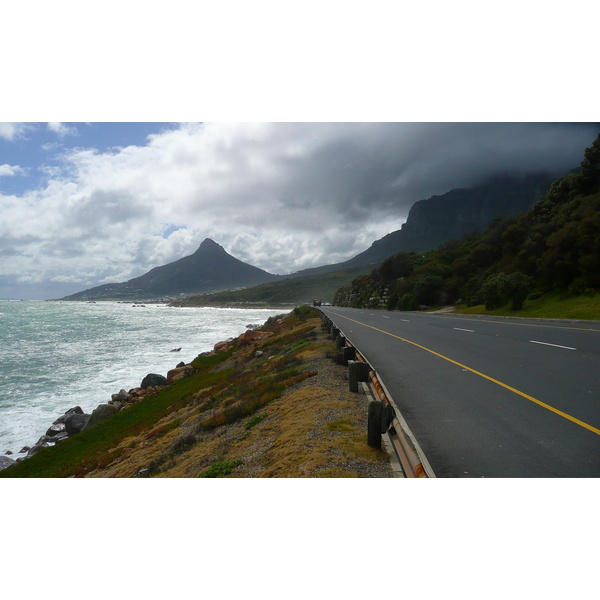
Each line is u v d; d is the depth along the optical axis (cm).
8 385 3086
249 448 873
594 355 1255
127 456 1504
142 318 10850
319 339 2317
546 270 3694
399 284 7125
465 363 1261
